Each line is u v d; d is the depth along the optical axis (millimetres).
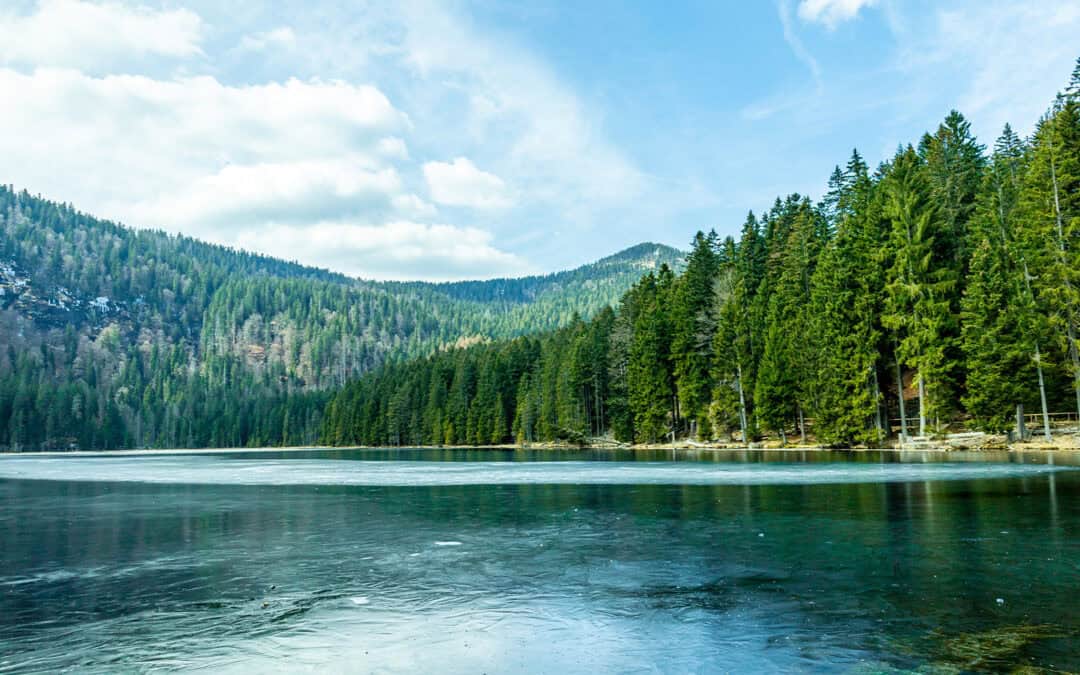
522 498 28656
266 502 29047
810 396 59188
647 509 23594
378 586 13008
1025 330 43969
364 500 29062
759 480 32969
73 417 189625
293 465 68188
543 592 12320
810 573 13180
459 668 8562
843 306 56094
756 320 68750
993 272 46656
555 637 9734
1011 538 16016
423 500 28625
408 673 8406
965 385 48594
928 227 53219
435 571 14211
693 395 74312
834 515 20703
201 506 27797
